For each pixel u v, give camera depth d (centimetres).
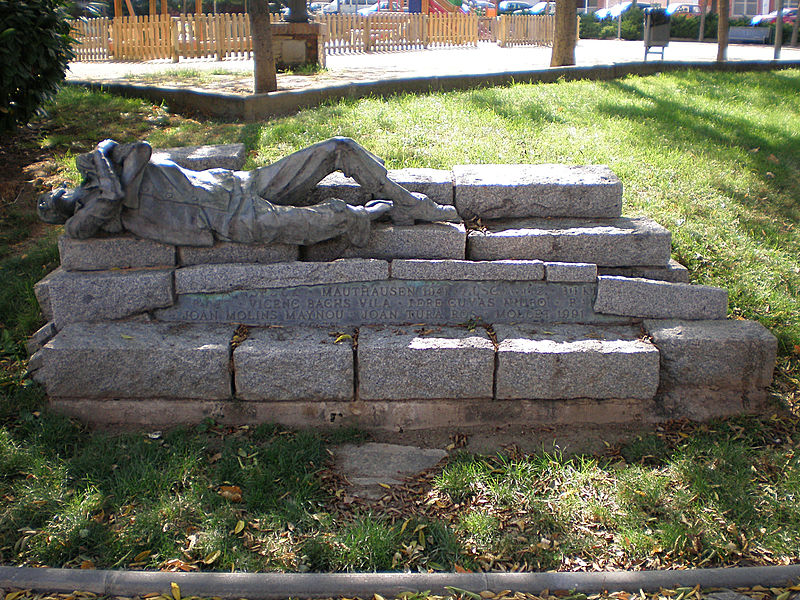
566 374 492
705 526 404
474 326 529
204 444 472
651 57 1880
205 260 534
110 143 511
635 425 507
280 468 448
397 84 1075
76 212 511
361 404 503
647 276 557
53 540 389
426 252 548
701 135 914
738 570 369
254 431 495
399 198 550
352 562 379
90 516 408
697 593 357
